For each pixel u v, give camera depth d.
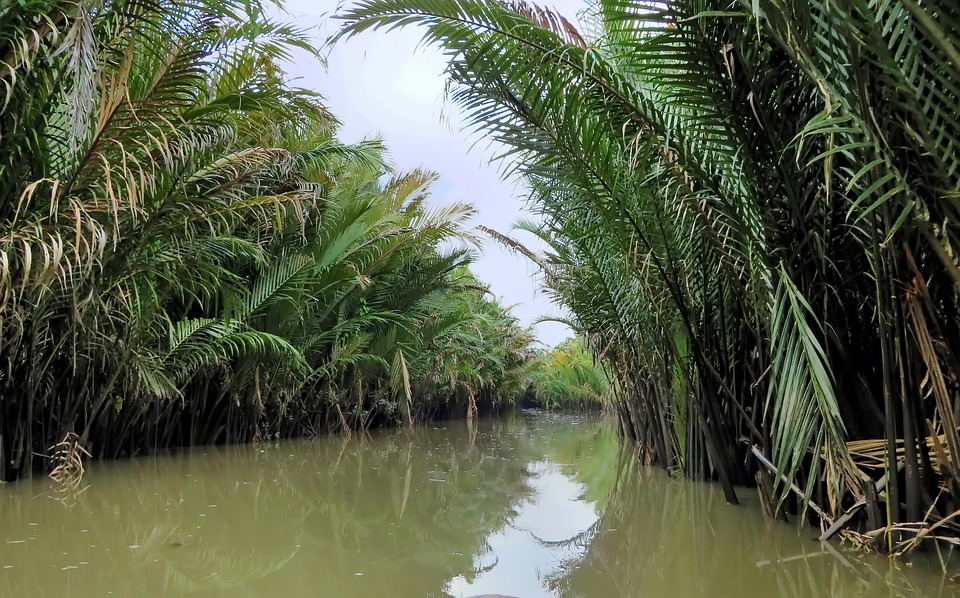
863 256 2.75
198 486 4.37
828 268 2.83
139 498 3.84
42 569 2.38
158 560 2.54
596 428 13.30
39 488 3.96
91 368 4.48
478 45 2.96
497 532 3.15
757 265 2.88
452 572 2.46
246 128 4.41
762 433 3.35
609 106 3.06
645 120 3.01
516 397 24.14
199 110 3.78
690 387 3.72
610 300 4.73
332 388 9.28
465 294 14.69
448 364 12.49
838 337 2.75
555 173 3.57
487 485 4.63
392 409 11.76
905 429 2.32
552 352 23.53
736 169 2.89
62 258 3.39
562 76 2.96
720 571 2.42
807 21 2.03
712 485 4.17
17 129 3.07
